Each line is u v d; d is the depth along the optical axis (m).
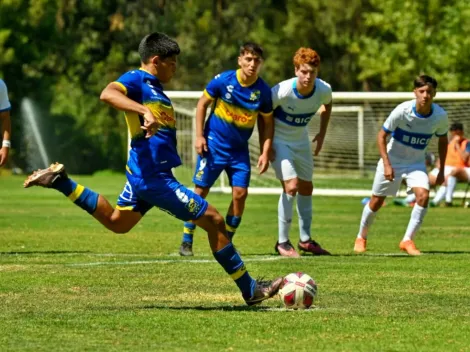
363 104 62.34
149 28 109.56
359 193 53.28
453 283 18.47
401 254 24.50
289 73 103.19
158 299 16.27
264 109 22.98
